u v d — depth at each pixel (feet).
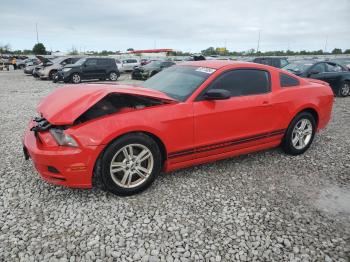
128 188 10.82
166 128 11.04
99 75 60.90
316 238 8.90
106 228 9.18
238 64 13.29
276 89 14.03
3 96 36.78
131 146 10.50
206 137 12.09
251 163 14.19
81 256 8.02
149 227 9.27
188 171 13.19
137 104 10.93
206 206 10.49
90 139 9.77
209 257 8.07
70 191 11.32
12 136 18.38
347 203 10.86
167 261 7.90
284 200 10.99
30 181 12.14
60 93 11.68
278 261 7.99
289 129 14.55
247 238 8.84
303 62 36.91
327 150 16.15
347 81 36.06
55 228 9.15
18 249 8.21
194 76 12.97
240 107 12.71
